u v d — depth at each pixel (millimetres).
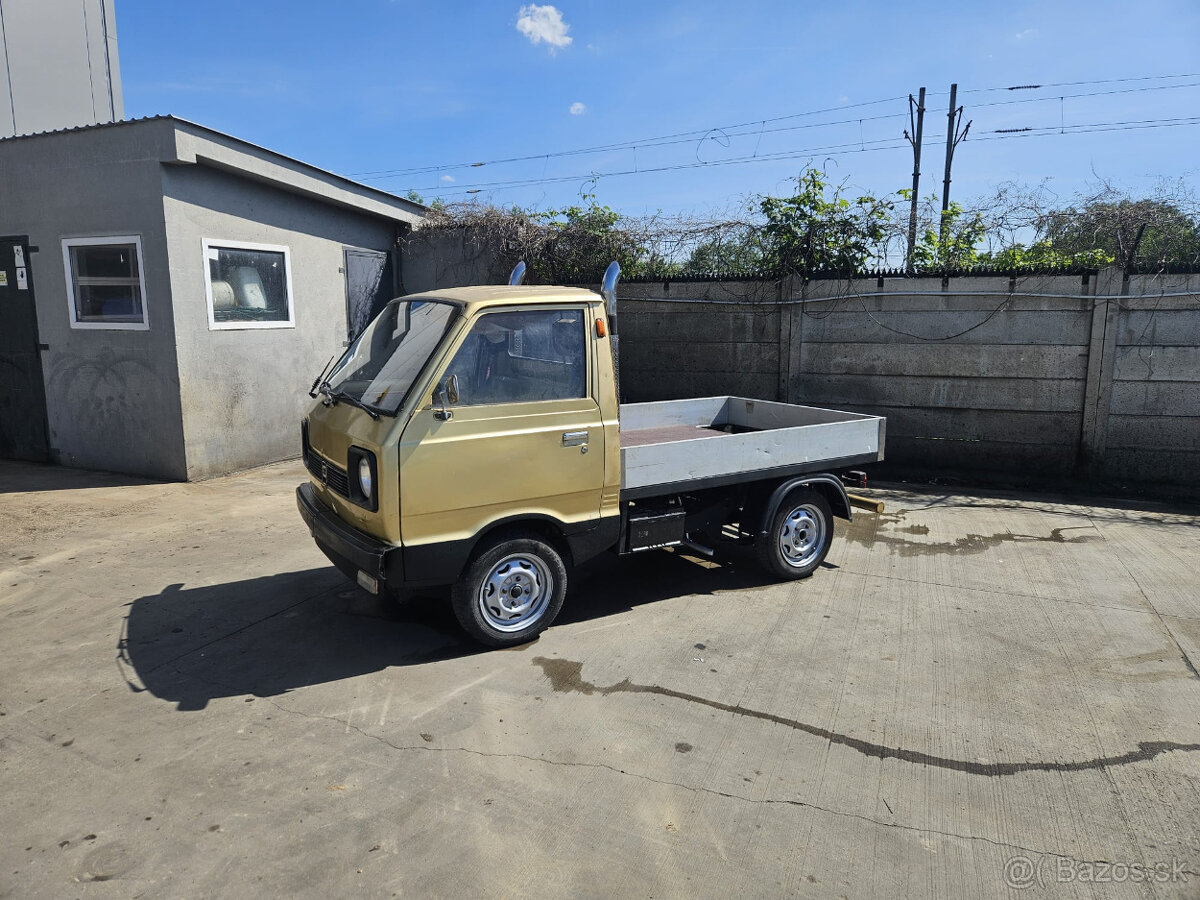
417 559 4293
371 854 3000
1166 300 7996
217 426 8695
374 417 4285
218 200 8484
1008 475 8836
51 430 8945
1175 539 6945
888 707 4133
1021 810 3318
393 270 11594
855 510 7871
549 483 4633
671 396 10156
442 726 3891
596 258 10398
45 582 5637
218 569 5945
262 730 3828
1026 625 5168
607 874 2918
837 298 9156
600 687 4305
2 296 8797
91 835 3082
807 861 3004
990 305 8578
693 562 6379
